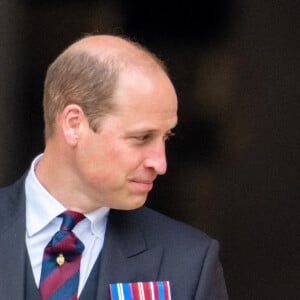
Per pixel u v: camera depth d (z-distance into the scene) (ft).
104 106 32.45
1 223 34.47
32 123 55.16
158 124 32.48
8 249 33.99
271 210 57.52
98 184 33.04
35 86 55.06
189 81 56.49
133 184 32.99
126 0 55.52
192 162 56.90
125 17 55.62
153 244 35.40
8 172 55.26
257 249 57.72
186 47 56.29
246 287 57.62
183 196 56.95
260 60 56.70
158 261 35.14
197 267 35.29
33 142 55.21
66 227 33.94
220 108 56.75
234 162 57.06
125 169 32.65
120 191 33.06
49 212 33.96
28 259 33.99
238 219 57.36
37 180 34.22
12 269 33.76
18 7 54.80
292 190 57.47
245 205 57.36
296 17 56.70
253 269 57.72
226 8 56.29
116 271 34.55
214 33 56.39
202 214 57.16
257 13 56.54
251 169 57.21
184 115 56.49
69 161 33.40
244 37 56.54
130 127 32.30
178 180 56.90
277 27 56.70
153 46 56.03
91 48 33.19
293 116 57.11
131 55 32.91
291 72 56.95
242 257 57.67
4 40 54.75
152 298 34.55
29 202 34.42
